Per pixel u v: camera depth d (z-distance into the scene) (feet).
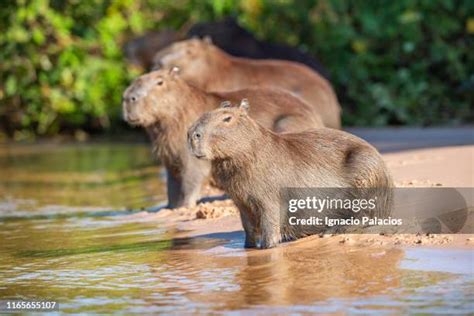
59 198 50.16
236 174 32.58
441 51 77.92
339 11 79.36
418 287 25.82
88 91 77.92
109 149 73.56
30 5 75.61
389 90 76.84
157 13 81.71
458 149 47.60
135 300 26.43
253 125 32.58
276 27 80.79
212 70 53.98
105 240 36.35
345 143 33.86
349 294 25.59
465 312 23.59
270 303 25.22
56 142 80.12
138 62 76.02
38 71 78.89
